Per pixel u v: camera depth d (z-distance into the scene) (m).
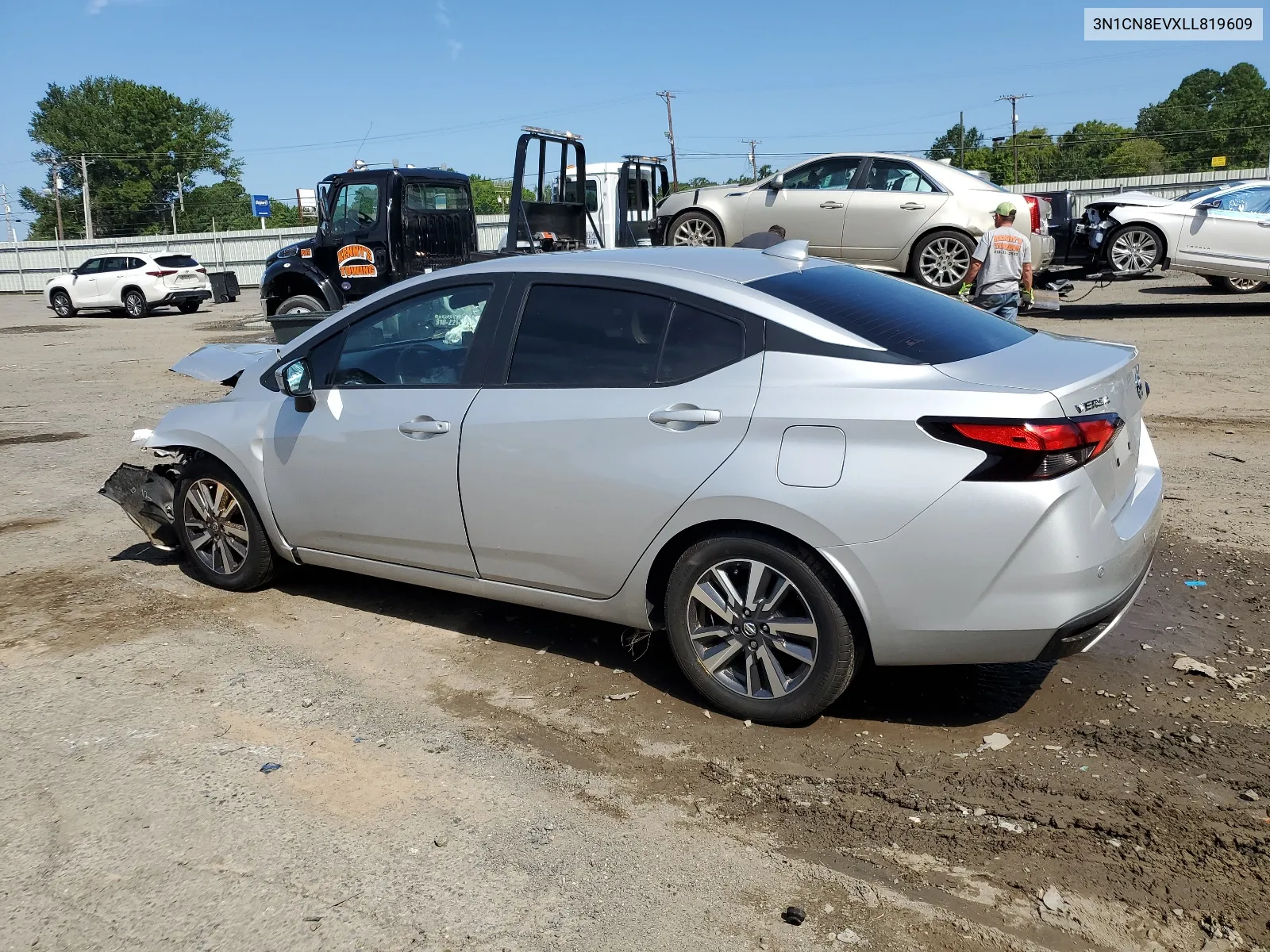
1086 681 3.98
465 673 4.24
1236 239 14.84
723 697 3.75
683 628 3.78
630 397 3.74
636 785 3.35
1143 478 3.93
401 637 4.62
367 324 4.54
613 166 18.92
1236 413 8.56
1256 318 14.47
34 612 4.98
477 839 3.05
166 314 28.23
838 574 3.39
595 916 2.69
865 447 3.30
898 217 12.46
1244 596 4.74
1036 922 2.63
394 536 4.45
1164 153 92.06
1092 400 3.31
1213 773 3.30
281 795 3.30
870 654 3.53
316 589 5.26
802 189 13.00
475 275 4.26
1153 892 2.73
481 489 4.09
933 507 3.22
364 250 13.09
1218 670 4.02
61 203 88.62
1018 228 12.34
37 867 2.94
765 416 3.45
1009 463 3.16
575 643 4.51
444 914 2.71
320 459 4.59
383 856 2.97
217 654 4.46
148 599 5.15
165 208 89.94
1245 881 2.75
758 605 3.60
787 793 3.28
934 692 3.95
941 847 2.96
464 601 5.05
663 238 14.05
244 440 4.88
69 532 6.41
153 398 12.02
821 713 3.69
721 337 3.65
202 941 2.62
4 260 51.19
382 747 3.62
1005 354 3.64
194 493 5.21
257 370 5.12
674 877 2.86
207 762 3.51
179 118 89.56
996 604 3.22
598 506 3.80
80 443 9.27
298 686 4.12
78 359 16.50
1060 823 3.05
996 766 3.39
